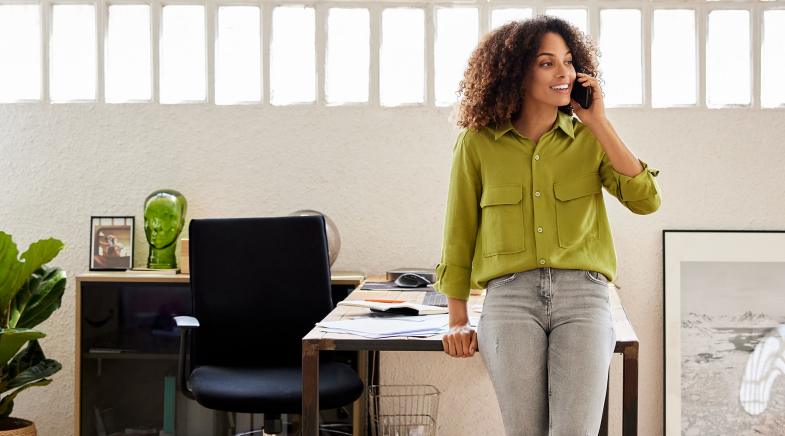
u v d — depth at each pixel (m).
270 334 3.04
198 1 3.77
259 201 3.77
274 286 3.04
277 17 3.79
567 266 1.95
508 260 1.98
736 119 3.66
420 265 3.75
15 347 3.19
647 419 3.73
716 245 3.66
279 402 2.65
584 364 1.87
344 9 3.77
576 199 1.99
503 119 2.03
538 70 1.96
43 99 3.80
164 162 3.77
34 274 3.47
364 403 3.39
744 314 3.67
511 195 1.99
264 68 3.75
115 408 3.43
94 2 3.80
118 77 3.83
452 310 2.12
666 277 3.67
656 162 3.69
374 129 3.75
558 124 2.01
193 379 2.84
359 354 3.34
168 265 3.61
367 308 2.64
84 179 3.79
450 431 3.78
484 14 3.72
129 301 3.42
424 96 3.75
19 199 3.80
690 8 3.70
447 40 3.76
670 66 3.72
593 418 1.84
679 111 3.67
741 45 3.71
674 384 3.68
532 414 1.90
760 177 3.66
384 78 3.78
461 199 2.08
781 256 3.65
